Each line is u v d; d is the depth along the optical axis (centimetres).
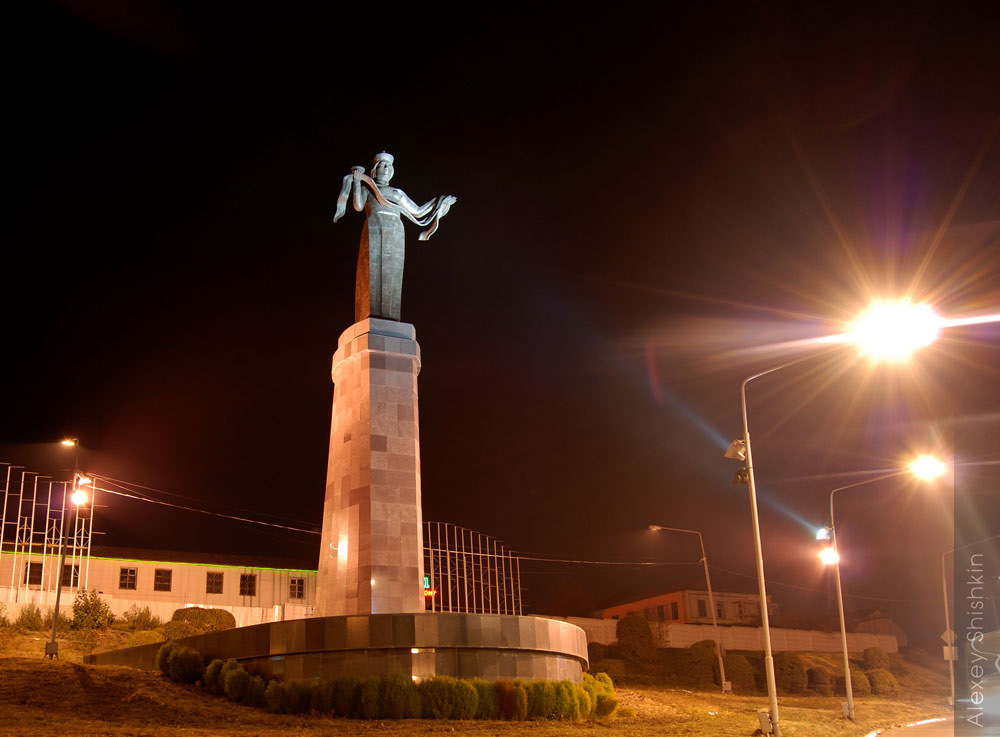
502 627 2406
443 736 1866
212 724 1969
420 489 2714
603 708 2530
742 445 2411
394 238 3038
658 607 7088
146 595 4538
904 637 6925
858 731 2666
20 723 1786
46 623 3741
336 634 2311
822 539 3341
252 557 5066
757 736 2109
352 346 2875
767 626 2211
